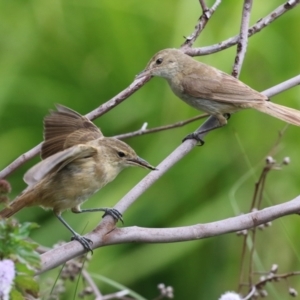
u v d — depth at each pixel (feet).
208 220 41.24
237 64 36.06
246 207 41.78
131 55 44.62
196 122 43.19
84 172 28.12
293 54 44.86
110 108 31.50
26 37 44.78
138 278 40.55
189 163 42.63
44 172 21.56
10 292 20.56
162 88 43.60
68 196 28.22
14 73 43.86
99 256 40.40
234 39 34.99
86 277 32.35
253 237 31.42
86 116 31.01
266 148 43.60
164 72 37.35
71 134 28.19
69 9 45.27
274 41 44.91
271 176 42.86
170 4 44.65
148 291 40.93
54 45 44.86
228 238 41.29
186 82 36.88
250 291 30.27
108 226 25.80
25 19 45.16
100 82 44.37
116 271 40.37
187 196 41.96
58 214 28.60
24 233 20.71
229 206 41.39
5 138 42.83
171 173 42.37
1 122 43.24
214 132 43.80
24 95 43.65
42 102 43.65
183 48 34.14
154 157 42.42
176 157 29.78
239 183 36.37
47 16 45.19
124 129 43.19
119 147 28.68
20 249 20.53
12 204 27.86
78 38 45.06
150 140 42.98
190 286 41.06
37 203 28.27
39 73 44.29
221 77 36.40
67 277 32.04
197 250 41.22
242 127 43.93
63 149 27.76
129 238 25.48
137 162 28.78
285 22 45.06
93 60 44.78
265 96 35.47
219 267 41.06
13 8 45.39
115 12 44.96
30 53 44.50
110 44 44.86
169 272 41.22
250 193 42.29
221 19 43.96
